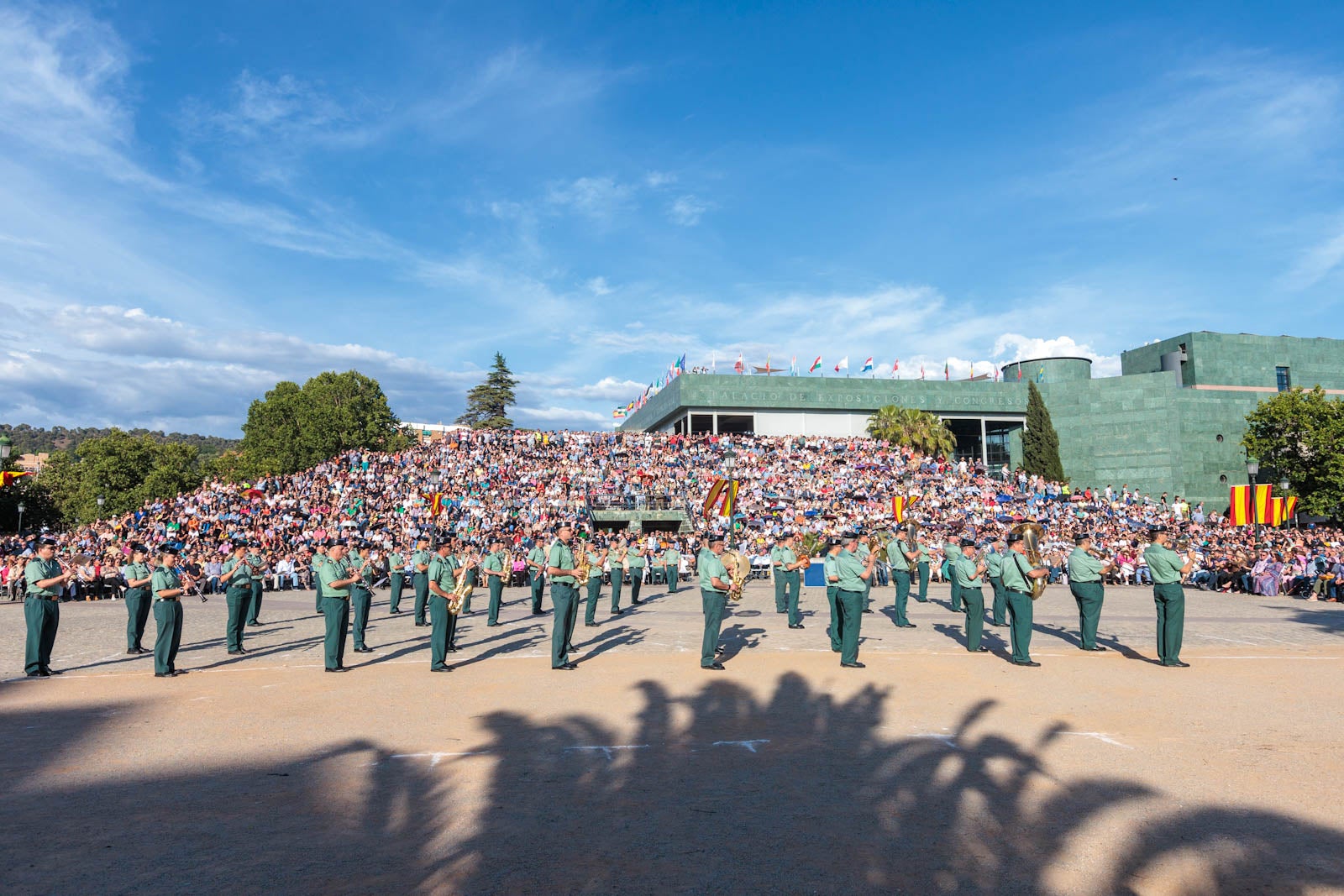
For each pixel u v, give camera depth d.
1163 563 12.48
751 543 37.78
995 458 76.44
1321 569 27.64
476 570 21.84
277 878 4.73
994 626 18.34
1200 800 6.09
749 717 9.00
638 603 25.70
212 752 7.67
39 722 9.10
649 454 58.47
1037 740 7.91
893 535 26.56
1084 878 4.71
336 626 12.54
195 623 20.33
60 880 4.71
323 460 67.94
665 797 6.22
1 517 65.44
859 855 5.05
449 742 7.94
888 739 7.98
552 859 5.00
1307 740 7.89
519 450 58.19
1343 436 48.06
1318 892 4.54
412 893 4.51
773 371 72.56
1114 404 66.56
